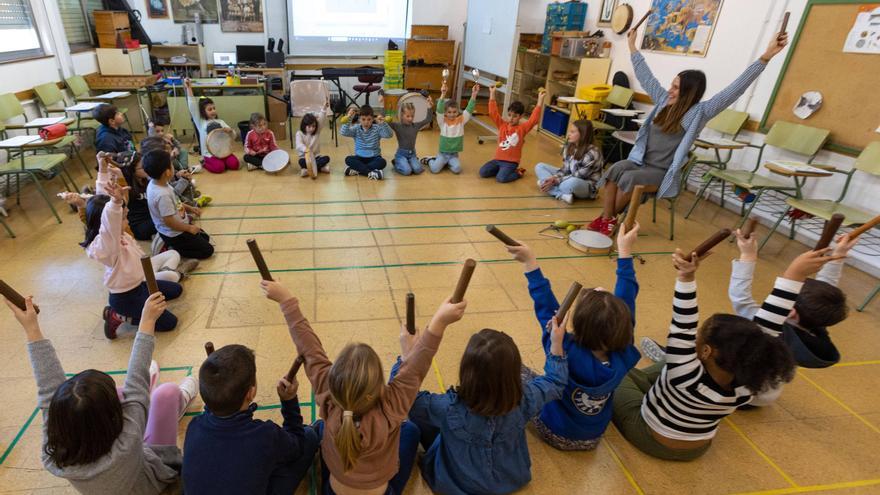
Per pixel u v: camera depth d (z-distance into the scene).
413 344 1.46
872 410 2.00
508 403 1.25
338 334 2.27
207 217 3.50
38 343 1.24
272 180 4.38
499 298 2.65
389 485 1.39
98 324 2.27
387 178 4.59
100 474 1.15
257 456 1.20
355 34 7.30
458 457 1.39
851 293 2.92
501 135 4.62
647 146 3.36
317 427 1.58
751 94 4.02
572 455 1.70
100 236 1.98
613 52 5.65
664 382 1.58
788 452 1.78
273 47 6.88
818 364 1.73
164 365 2.02
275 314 2.40
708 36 4.35
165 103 5.80
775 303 1.57
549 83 6.29
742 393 1.42
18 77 4.36
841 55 3.32
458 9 7.45
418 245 3.23
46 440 1.14
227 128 4.54
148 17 6.46
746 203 3.94
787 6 3.65
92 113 4.72
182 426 1.73
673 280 2.96
